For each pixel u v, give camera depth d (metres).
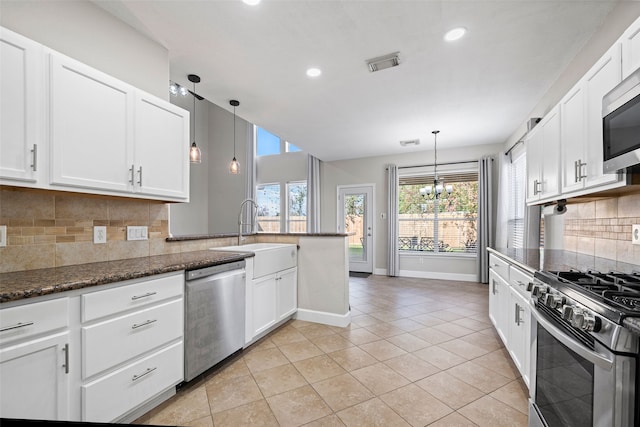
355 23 2.07
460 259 5.52
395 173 5.98
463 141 5.10
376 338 2.77
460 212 5.59
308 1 1.86
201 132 8.04
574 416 1.16
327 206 6.74
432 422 1.62
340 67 2.65
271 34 2.19
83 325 1.34
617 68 1.44
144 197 1.97
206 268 2.04
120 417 1.50
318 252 3.20
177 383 1.83
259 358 2.38
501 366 2.24
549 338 1.39
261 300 2.68
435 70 2.70
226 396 1.86
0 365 1.08
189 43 2.30
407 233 6.03
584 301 1.10
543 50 2.38
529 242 3.34
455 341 2.71
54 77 1.48
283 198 7.33
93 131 1.66
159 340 1.70
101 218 1.96
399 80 2.89
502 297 2.45
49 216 1.70
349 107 3.57
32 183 1.40
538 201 2.52
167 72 2.36
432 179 5.77
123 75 2.06
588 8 1.90
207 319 2.04
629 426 0.90
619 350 0.91
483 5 1.88
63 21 1.76
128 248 2.13
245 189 7.70
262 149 7.67
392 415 1.68
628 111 1.23
